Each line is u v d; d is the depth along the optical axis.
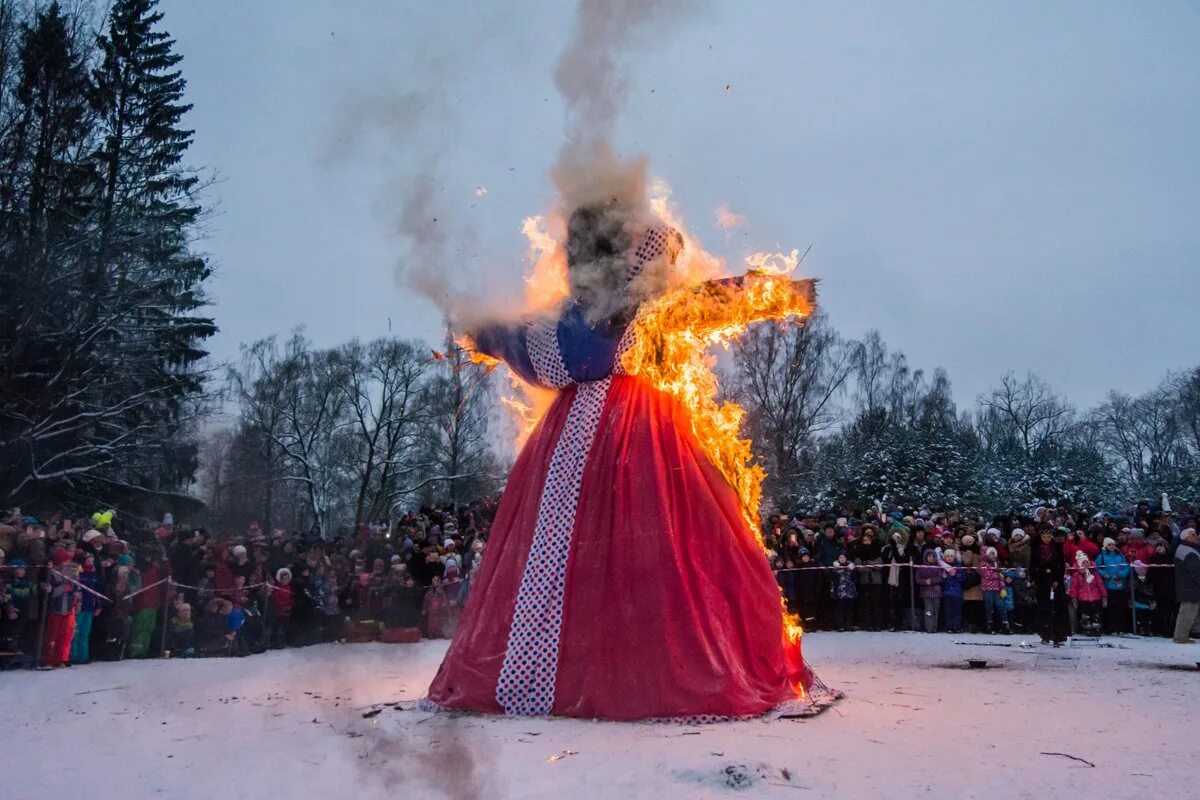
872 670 9.03
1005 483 35.72
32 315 20.78
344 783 4.33
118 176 22.27
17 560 11.23
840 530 16.83
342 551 16.78
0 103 20.78
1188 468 40.75
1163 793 4.12
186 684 8.63
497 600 6.13
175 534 14.13
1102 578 14.89
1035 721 5.82
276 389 32.72
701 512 6.12
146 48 22.42
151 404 24.17
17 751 5.24
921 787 4.20
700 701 5.60
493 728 5.39
